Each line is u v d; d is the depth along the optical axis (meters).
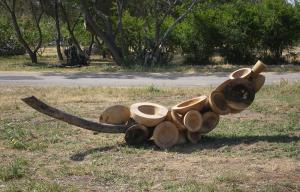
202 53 26.91
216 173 6.65
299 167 6.84
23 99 8.05
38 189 6.18
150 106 8.75
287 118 10.67
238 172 6.60
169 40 27.08
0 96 14.85
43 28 40.59
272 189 5.94
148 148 8.26
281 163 7.06
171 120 8.40
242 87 8.48
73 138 9.18
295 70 22.22
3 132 9.73
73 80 19.72
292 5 26.94
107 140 8.93
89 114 11.83
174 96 14.72
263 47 26.66
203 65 25.88
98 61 31.88
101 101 13.84
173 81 19.06
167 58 27.05
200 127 8.40
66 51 27.23
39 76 21.36
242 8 26.64
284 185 6.10
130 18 27.70
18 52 40.16
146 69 23.55
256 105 12.18
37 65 27.92
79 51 30.27
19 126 10.32
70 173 6.88
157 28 26.09
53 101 13.84
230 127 9.77
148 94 15.01
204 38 26.62
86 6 27.09
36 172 7.00
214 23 26.44
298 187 6.04
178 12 27.88
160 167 7.04
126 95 14.86
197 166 7.06
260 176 6.47
